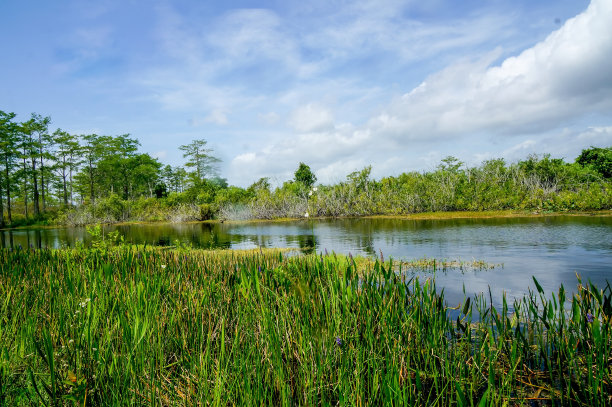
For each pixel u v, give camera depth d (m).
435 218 27.27
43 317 3.96
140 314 3.38
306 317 3.57
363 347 3.28
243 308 3.99
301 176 47.59
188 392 2.77
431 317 3.60
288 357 3.17
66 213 45.72
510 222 21.20
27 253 8.11
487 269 9.12
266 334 3.21
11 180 47.97
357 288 4.04
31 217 48.12
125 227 35.56
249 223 33.47
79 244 8.26
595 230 15.94
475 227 19.45
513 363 2.94
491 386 2.55
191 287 4.85
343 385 2.71
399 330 3.43
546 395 3.07
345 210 35.25
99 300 3.81
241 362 2.80
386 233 18.75
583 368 3.31
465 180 33.81
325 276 4.41
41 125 52.03
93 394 2.65
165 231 27.56
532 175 32.31
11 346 3.36
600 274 8.21
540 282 7.71
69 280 4.03
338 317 3.45
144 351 3.04
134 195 67.06
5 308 3.99
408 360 3.05
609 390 2.92
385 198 34.56
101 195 64.06
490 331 3.41
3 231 36.50
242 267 3.91
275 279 4.55
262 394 2.69
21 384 2.81
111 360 2.99
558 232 15.75
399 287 3.82
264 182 47.53
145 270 5.42
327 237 18.28
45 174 53.19
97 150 61.03
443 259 10.62
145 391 2.82
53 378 2.45
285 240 17.97
